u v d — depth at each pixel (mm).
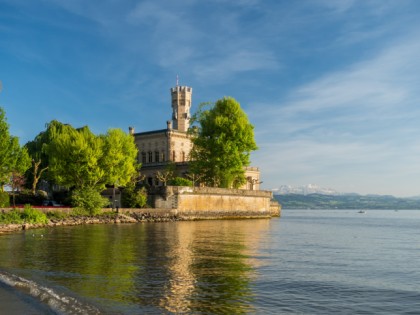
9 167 73938
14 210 62875
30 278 22531
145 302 18484
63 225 67062
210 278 23688
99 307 17531
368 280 24703
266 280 23750
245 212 103938
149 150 127875
